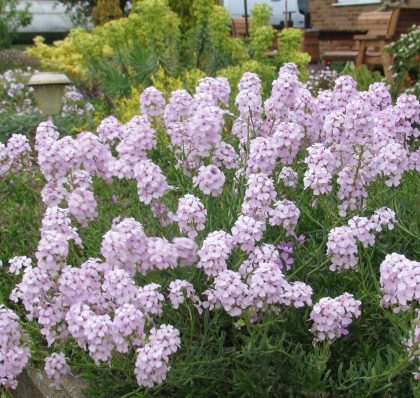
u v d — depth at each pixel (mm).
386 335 2752
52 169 3002
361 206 2998
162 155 5070
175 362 2488
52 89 7500
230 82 7645
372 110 3529
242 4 15141
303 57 8914
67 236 2637
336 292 2939
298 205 3039
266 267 2201
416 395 2305
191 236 2705
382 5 11508
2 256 3881
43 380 2996
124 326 2076
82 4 29594
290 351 2740
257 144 2855
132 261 2340
